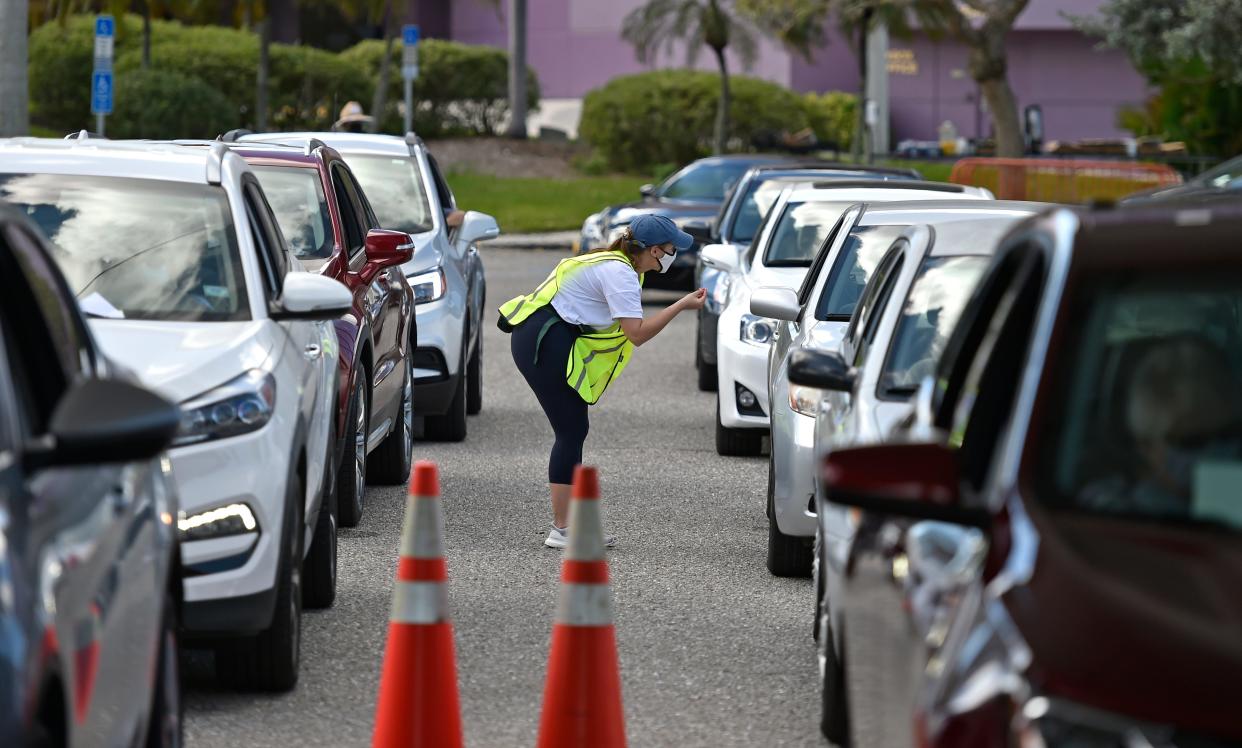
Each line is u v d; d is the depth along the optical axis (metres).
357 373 30.73
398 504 34.38
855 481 11.75
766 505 35.00
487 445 41.88
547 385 29.83
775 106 161.25
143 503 14.49
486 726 20.31
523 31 160.12
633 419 46.72
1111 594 10.57
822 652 19.97
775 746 19.66
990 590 11.00
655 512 34.09
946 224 23.36
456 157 153.88
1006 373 13.46
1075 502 11.69
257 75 154.00
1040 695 10.14
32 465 11.69
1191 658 10.03
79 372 14.33
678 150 156.12
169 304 22.39
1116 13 106.19
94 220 23.47
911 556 12.49
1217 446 12.15
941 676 10.83
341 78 156.88
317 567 25.55
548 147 159.12
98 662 12.30
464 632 24.67
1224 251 13.05
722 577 28.61
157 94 138.88
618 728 17.84
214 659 22.56
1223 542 11.27
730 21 156.75
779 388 28.12
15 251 13.83
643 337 29.34
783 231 42.09
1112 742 9.87
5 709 10.22
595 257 29.67
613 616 25.84
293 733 19.89
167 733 15.30
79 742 11.68
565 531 30.33
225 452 20.03
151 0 154.62
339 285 23.17
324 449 24.73
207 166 24.50
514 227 117.19
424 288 40.59
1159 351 12.57
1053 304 12.86
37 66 148.62
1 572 10.70
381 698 17.95
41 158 24.50
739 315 39.91
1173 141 122.56
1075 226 13.50
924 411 16.41
